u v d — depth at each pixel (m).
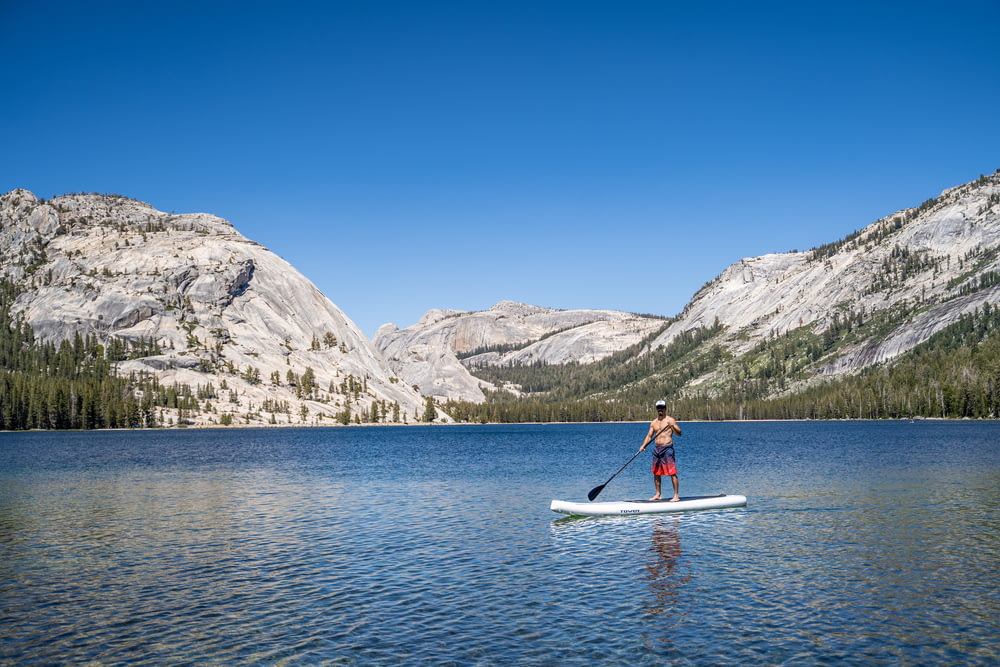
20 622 19.45
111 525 35.06
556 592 21.81
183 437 176.62
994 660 16.09
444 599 21.22
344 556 27.25
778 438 142.25
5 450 114.62
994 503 37.88
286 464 80.75
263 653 17.08
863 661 16.14
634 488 49.03
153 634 18.45
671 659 16.41
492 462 82.75
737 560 25.48
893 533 29.84
